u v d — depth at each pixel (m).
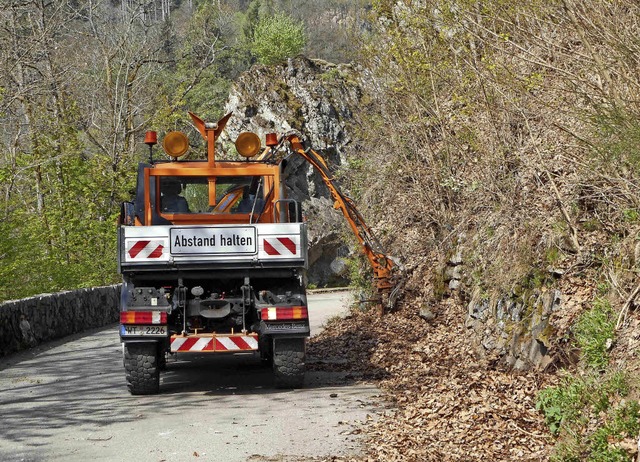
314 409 9.12
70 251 31.59
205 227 10.68
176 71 55.41
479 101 13.80
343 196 15.44
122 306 10.54
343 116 41.00
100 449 7.43
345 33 21.80
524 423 7.46
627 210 9.22
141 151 42.88
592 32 8.35
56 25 31.52
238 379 11.85
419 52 16.84
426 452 6.81
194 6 81.69
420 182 17.80
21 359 15.01
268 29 61.59
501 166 13.30
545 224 10.86
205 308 10.76
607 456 5.75
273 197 12.06
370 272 18.27
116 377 12.21
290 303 10.78
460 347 12.35
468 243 14.41
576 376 7.69
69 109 35.22
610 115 7.99
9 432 8.28
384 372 11.64
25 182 31.45
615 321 7.91
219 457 7.03
